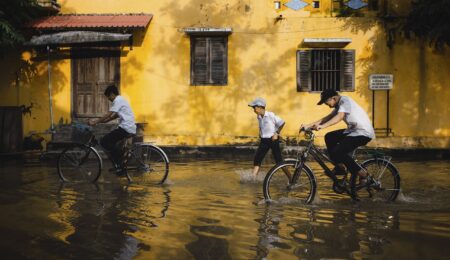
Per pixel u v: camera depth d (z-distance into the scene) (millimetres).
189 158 11953
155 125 13227
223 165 10484
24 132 13289
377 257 4055
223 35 13125
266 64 13102
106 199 6570
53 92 13289
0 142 11938
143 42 13195
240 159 11734
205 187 7535
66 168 8297
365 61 12984
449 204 6195
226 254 4145
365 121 6219
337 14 13055
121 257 4090
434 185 7727
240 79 13141
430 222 5230
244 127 13133
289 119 13078
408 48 12938
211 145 12969
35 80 13312
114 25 12305
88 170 8297
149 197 6707
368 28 12969
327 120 6484
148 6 13219
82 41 12133
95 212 5762
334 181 6348
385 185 6414
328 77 13086
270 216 5516
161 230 4930
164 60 13203
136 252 4223
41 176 8742
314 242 4480
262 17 13078
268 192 6305
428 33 12023
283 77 13086
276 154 8094
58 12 13242
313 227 5016
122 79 13227
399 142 12898
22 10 12320
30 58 13320
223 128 13172
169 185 7730
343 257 4051
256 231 4871
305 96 13070
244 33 13117
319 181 8148
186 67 13180
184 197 6695
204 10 13133
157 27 13188
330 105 6359
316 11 13047
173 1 13180
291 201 6371
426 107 12938
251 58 13117
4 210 5887
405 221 5270
